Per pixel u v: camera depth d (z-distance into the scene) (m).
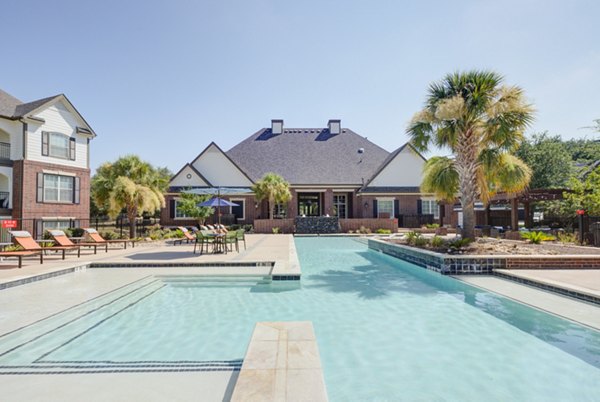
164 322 5.28
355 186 28.33
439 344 4.33
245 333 4.79
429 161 13.17
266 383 2.55
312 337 3.55
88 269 9.38
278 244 15.87
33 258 10.88
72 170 21.20
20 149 18.70
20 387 3.11
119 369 3.55
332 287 7.62
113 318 5.49
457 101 10.01
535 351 4.07
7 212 18.17
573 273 7.64
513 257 8.49
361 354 4.05
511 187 11.36
